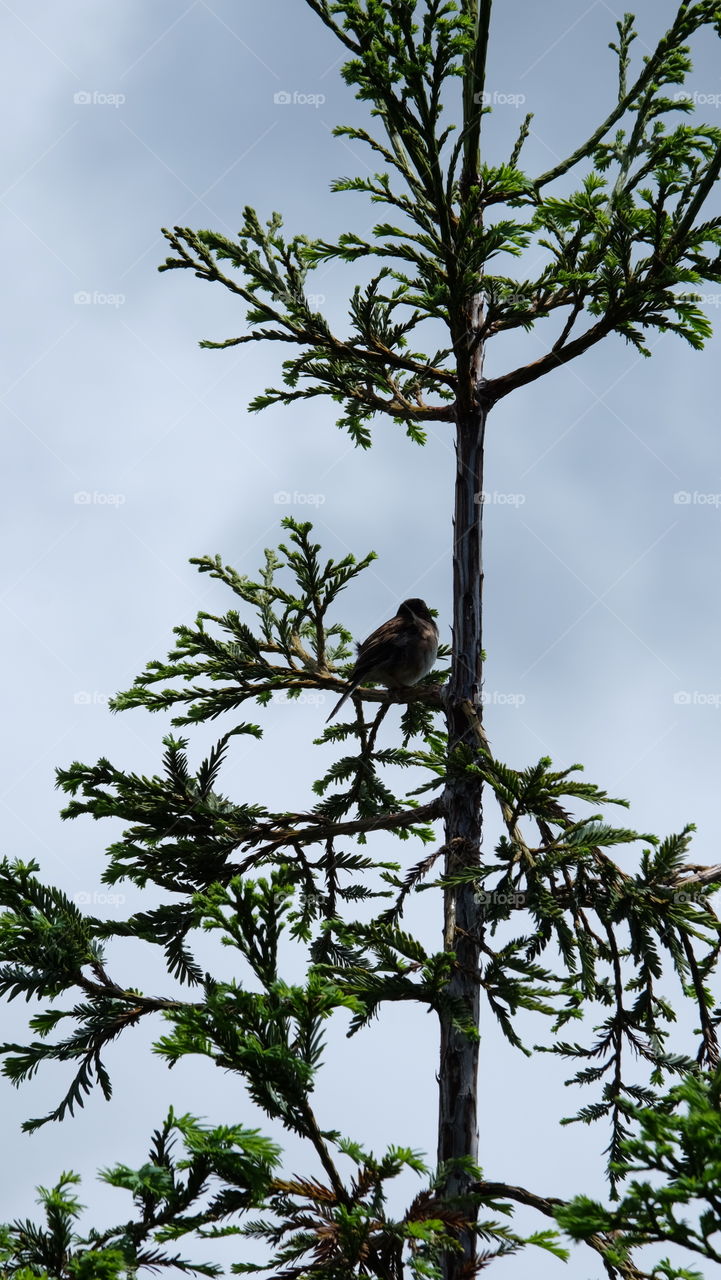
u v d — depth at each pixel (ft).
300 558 55.98
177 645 54.80
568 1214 26.66
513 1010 41.63
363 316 53.62
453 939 45.06
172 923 45.09
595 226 46.73
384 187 47.39
